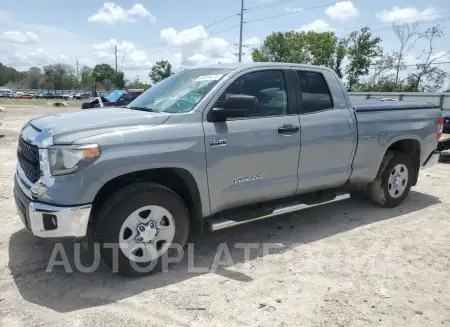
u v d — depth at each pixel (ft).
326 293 11.27
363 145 16.61
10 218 16.90
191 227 13.33
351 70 181.57
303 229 16.24
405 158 18.60
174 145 11.76
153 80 268.62
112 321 9.85
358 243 14.84
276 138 13.85
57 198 10.55
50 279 11.88
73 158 10.44
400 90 130.82
